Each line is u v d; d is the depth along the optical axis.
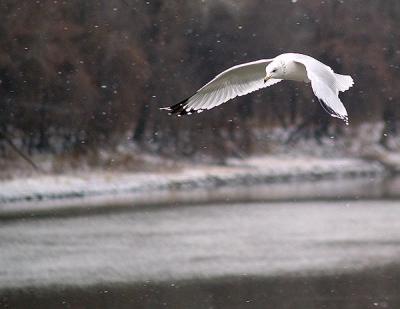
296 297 16.55
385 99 46.69
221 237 22.19
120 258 19.81
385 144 44.22
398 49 47.19
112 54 39.16
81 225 24.09
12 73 36.62
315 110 43.78
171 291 17.09
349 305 15.97
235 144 40.62
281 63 10.16
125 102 38.81
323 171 38.75
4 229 23.38
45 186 31.81
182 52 42.25
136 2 41.09
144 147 38.16
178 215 25.92
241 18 44.16
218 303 16.22
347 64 46.41
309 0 46.03
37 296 16.80
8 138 35.03
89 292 17.08
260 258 19.78
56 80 37.38
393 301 16.25
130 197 30.64
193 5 43.16
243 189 33.06
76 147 36.50
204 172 36.38
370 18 47.03
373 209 26.86
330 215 25.66
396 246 20.98
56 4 38.28
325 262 19.33
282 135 42.38
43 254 20.19
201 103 10.59
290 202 28.66
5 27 36.88
